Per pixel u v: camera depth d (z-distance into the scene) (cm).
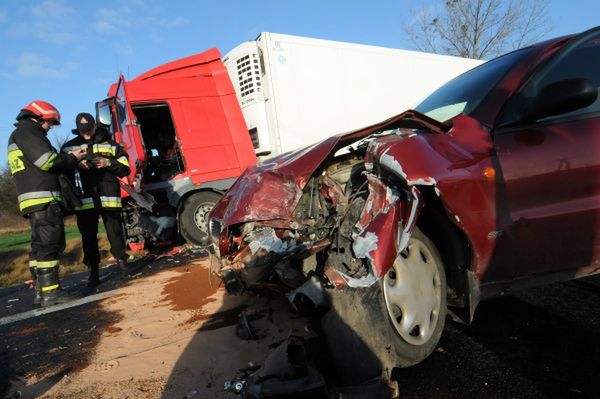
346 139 236
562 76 253
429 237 240
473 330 265
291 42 738
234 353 250
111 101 694
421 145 215
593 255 248
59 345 307
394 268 217
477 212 212
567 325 261
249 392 186
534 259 234
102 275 575
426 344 220
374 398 180
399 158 202
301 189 222
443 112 281
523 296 312
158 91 660
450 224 227
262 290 235
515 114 235
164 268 548
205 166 680
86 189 489
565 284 329
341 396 180
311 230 219
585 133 241
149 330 309
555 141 235
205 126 684
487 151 225
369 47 846
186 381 225
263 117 723
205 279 439
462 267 230
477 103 258
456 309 243
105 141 495
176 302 371
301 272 217
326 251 217
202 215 693
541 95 224
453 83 322
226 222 227
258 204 224
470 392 201
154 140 780
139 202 619
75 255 951
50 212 415
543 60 256
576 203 238
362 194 226
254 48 718
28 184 407
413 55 923
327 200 239
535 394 196
